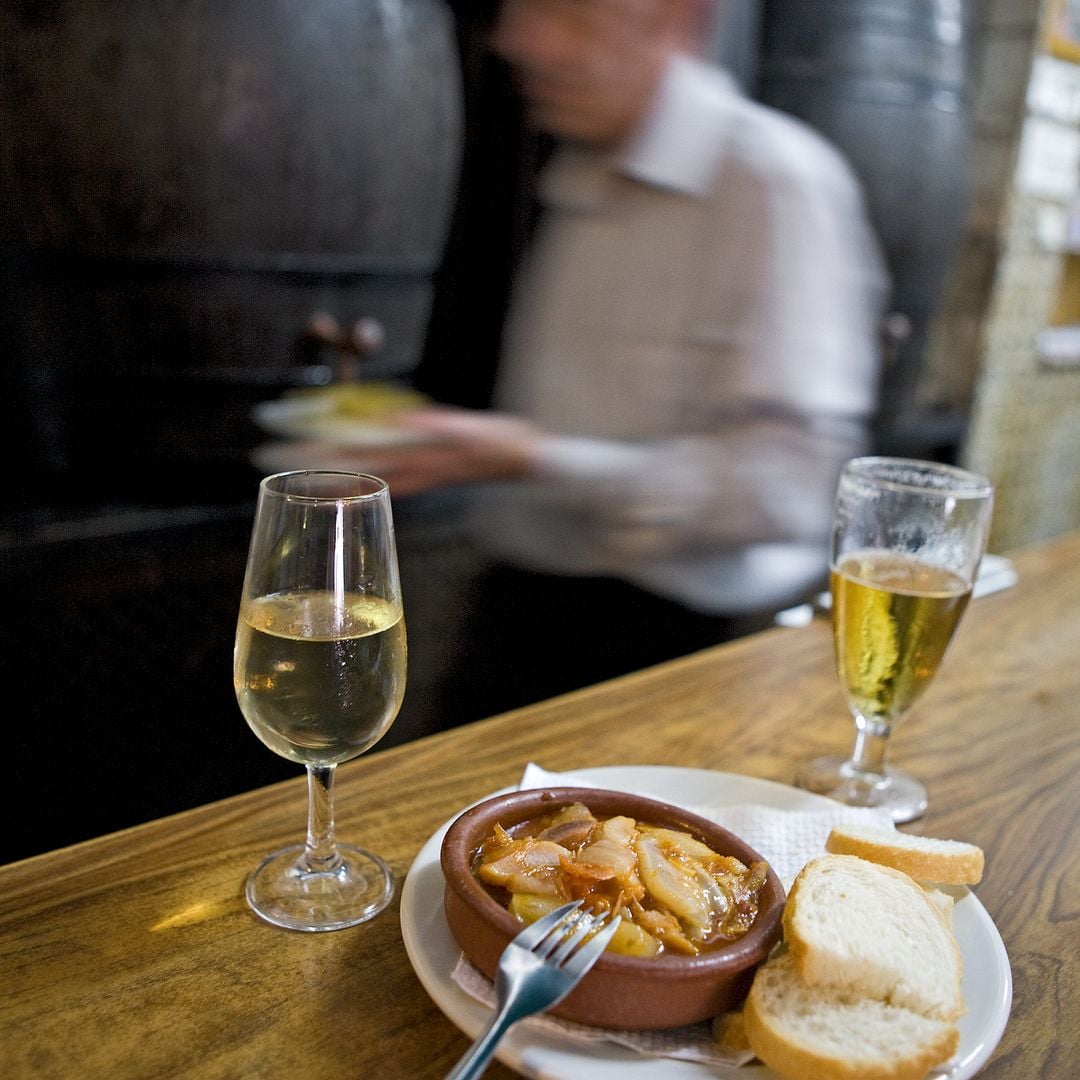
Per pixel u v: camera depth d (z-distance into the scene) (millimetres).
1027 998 654
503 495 1867
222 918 669
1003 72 3211
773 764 934
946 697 1112
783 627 1315
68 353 1520
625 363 1884
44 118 1350
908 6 2357
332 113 1459
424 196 1657
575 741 938
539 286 1963
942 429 3062
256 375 1578
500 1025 491
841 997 551
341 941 656
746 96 2141
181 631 1618
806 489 2006
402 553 1807
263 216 1470
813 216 1828
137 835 757
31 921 654
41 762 1553
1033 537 4188
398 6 1505
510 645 2025
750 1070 538
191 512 1561
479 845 633
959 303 3424
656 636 2135
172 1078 541
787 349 1867
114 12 1312
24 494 1553
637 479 1903
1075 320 4273
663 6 1731
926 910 624
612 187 1843
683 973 530
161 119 1365
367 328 1603
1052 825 872
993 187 3293
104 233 1424
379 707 657
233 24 1352
